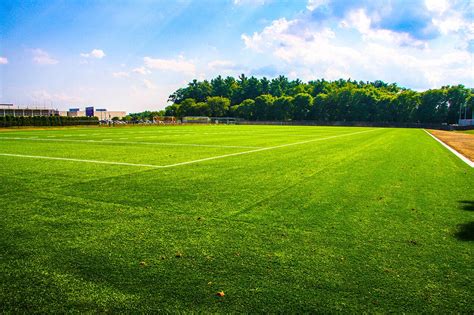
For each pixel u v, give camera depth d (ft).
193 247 14.73
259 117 368.89
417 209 20.94
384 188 26.96
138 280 11.88
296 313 10.03
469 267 13.01
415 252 14.37
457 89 291.79
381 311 10.16
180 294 11.00
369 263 13.29
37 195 23.68
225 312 10.05
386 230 17.06
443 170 36.65
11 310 10.19
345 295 11.00
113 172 33.17
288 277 12.13
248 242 15.34
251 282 11.77
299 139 86.58
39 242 15.24
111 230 16.78
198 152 52.06
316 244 15.17
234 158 45.03
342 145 68.69
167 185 27.32
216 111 376.27
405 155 51.13
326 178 30.99
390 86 444.14
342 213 19.97
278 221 18.34
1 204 21.31
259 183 28.48
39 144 64.90
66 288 11.38
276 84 442.91
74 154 48.19
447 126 229.04
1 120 149.79
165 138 85.40
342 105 336.29
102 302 10.57
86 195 23.77
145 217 18.89
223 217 18.97
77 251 14.28
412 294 11.09
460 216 19.51
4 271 12.56
